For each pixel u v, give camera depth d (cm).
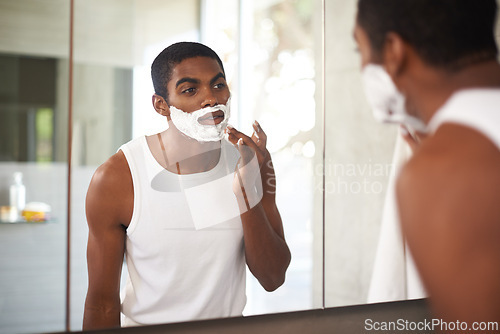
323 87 102
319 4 102
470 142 47
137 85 88
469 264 43
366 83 63
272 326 98
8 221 79
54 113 82
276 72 99
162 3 89
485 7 54
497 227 43
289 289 100
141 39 88
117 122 86
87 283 85
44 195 82
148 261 89
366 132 104
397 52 56
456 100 52
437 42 54
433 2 54
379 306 109
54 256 82
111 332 87
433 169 46
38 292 82
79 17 84
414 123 60
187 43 91
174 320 91
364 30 60
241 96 96
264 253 97
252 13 96
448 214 44
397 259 108
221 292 94
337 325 105
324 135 103
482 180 44
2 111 79
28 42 80
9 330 80
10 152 79
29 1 80
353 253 105
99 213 85
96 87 85
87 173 84
